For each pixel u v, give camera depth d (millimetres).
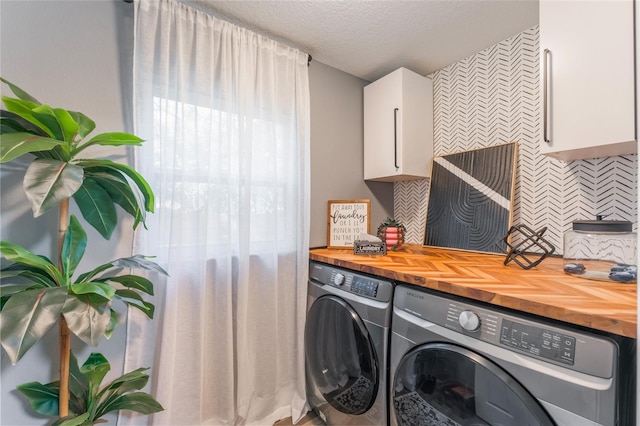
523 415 750
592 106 1034
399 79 1874
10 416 1021
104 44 1201
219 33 1421
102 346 1185
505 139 1664
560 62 1119
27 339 688
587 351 671
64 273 938
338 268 1531
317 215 1931
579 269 1076
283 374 1662
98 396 1024
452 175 1883
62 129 880
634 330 607
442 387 952
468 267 1267
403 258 1521
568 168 1428
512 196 1566
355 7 1413
